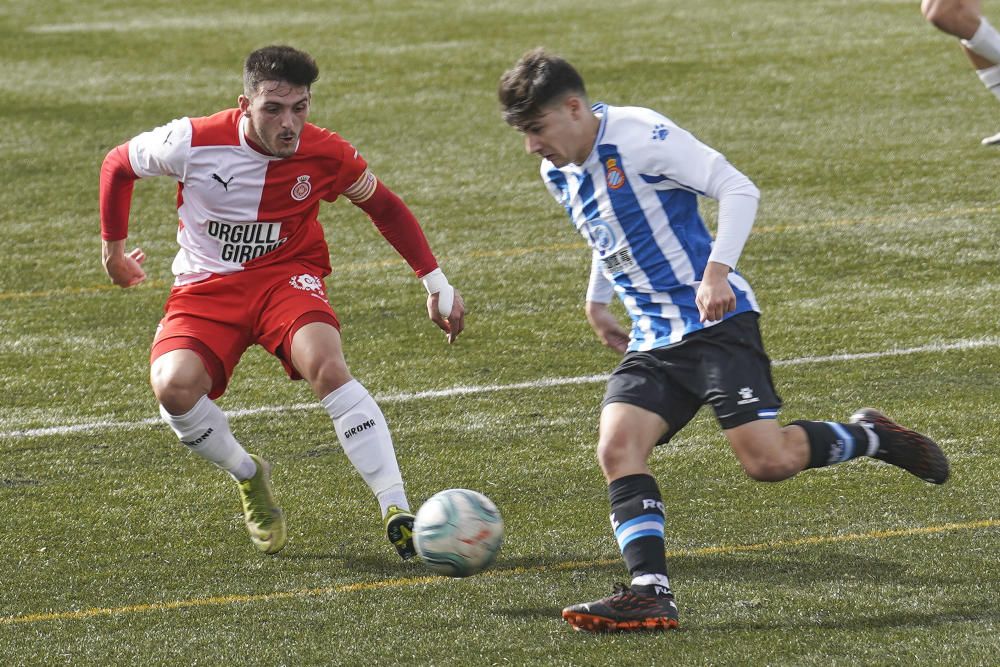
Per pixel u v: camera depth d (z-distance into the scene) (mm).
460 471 17219
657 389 13109
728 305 12461
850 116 37781
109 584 14000
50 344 22547
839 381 20141
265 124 14188
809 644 12000
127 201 15461
